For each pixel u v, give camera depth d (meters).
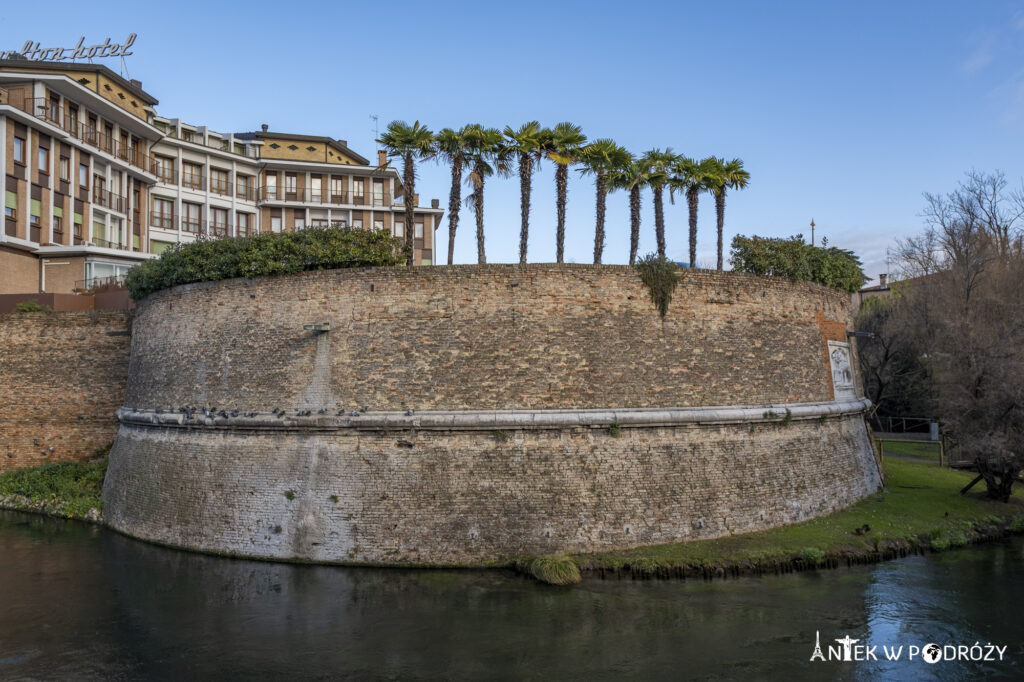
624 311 22.86
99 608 18.95
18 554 23.48
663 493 22.16
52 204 44.47
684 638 16.92
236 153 60.16
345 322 22.67
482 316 22.17
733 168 34.75
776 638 17.00
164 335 26.31
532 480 21.38
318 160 63.66
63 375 33.22
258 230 60.31
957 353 30.78
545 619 17.81
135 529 25.47
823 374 27.48
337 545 21.47
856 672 15.51
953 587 20.22
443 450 21.61
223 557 22.59
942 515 26.39
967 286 43.69
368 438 21.97
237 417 23.31
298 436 22.58
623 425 22.14
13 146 42.06
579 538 21.17
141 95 53.16
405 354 22.19
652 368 22.89
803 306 27.00
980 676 15.37
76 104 46.75
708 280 24.23
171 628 17.73
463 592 19.38
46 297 36.84
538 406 21.86
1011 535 25.89
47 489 30.41
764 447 24.36
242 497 22.80
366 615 18.17
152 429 26.17
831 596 19.41
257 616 18.25
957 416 29.94
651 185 32.31
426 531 21.14
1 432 33.25
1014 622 17.95
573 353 22.20
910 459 40.97
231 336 24.12
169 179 56.12
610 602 18.75
